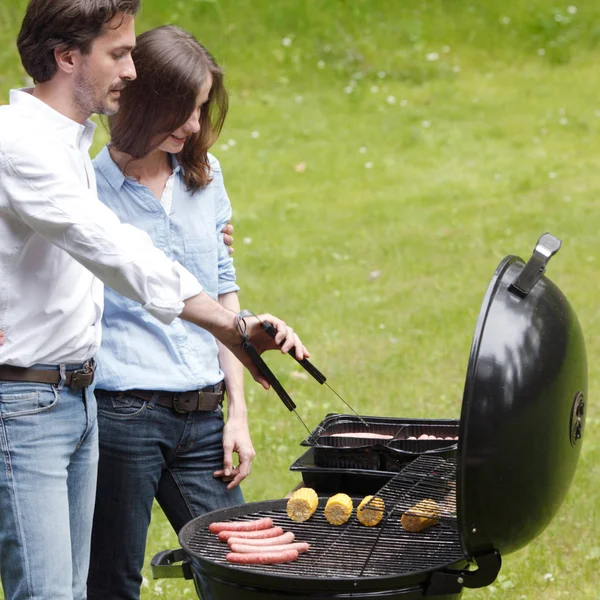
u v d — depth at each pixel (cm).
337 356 789
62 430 298
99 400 349
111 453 349
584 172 1275
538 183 1236
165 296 284
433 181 1269
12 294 286
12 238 283
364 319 866
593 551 501
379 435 381
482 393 267
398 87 1633
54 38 282
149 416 350
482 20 1802
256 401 706
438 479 325
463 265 993
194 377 354
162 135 337
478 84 1641
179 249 359
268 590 280
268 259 1023
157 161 357
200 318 296
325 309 891
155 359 349
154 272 281
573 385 285
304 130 1460
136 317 350
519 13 1814
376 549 304
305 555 302
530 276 283
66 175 278
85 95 290
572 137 1414
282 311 887
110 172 353
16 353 288
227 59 1664
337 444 368
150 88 330
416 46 1728
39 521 292
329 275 974
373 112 1534
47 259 288
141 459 351
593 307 867
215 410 371
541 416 272
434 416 672
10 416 290
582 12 1830
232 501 372
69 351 296
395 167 1327
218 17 1722
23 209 276
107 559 358
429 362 772
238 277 976
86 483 316
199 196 365
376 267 1001
